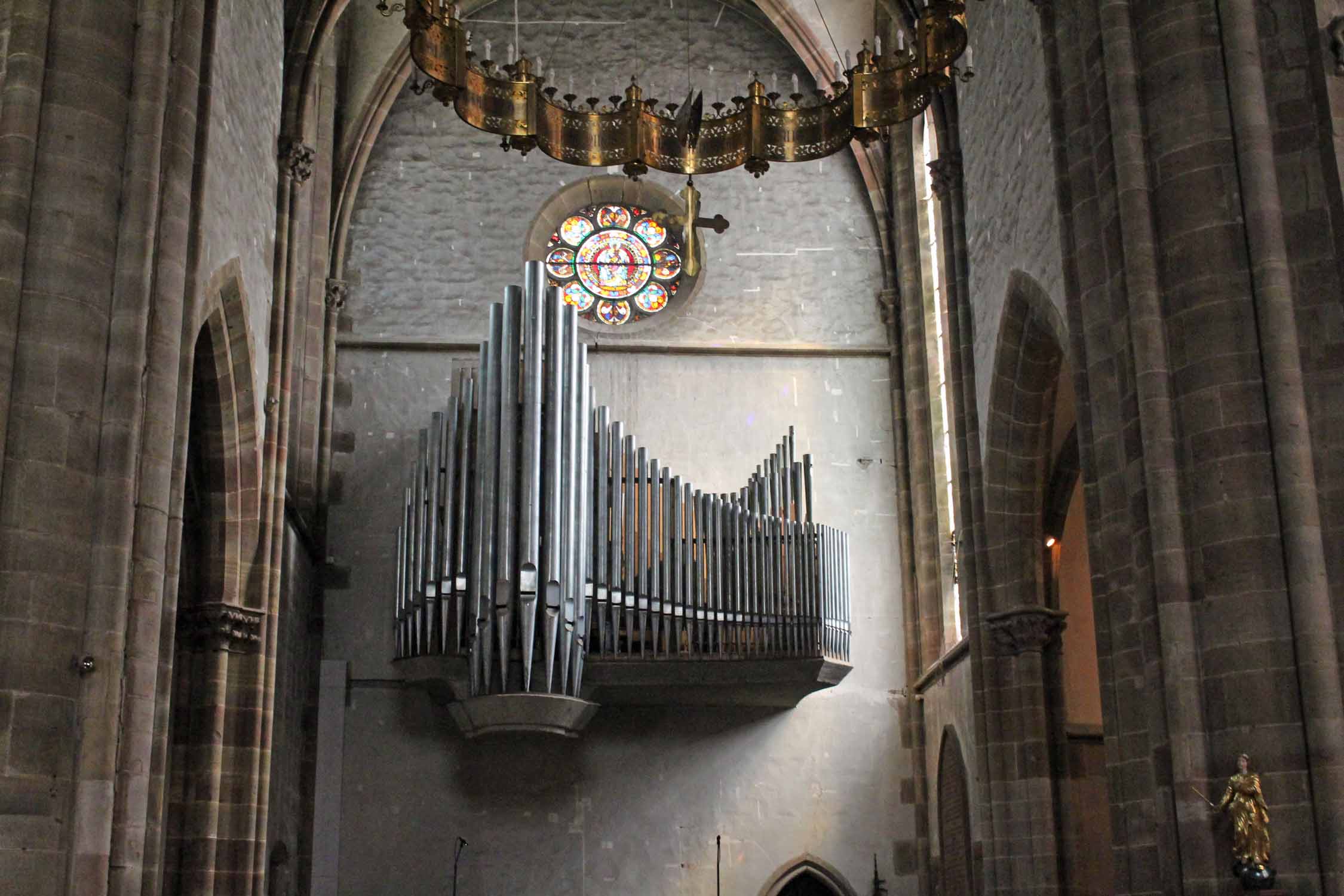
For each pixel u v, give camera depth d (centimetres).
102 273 1458
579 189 2784
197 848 1895
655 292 2773
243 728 1973
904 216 2731
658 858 2469
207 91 1617
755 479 2506
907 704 2569
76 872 1328
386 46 2714
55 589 1373
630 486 2423
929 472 2612
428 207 2752
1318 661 1395
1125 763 1552
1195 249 1519
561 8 2873
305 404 2544
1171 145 1555
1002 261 2058
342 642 2511
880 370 2728
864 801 2522
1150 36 1593
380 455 2606
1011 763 2047
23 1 1486
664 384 2697
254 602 2012
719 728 2538
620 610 2364
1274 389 1462
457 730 2486
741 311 2747
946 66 1819
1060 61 1756
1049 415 2083
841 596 2489
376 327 2677
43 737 1340
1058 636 2070
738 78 2861
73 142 1465
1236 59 1544
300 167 2231
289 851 2319
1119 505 1578
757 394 2705
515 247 2747
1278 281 1484
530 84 1878
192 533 1980
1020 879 1995
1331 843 1353
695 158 1956
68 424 1408
